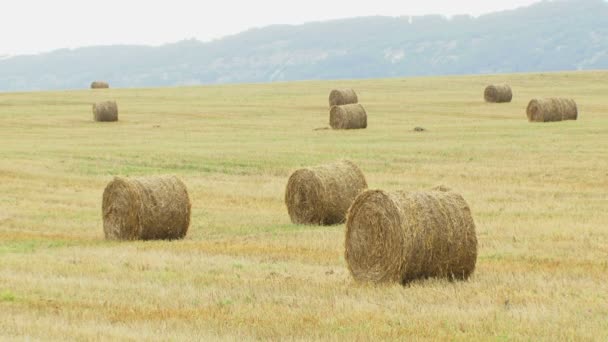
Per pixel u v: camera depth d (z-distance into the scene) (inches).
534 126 5964.6
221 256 2273.6
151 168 4458.7
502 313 1556.3
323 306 1644.9
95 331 1451.8
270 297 1728.6
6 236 2785.4
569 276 1924.2
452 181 3848.4
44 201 3592.5
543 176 3905.0
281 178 4109.3
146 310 1622.8
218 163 4547.2
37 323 1517.0
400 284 1881.2
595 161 4247.0
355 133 5812.0
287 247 2415.1
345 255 1968.5
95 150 5132.9
